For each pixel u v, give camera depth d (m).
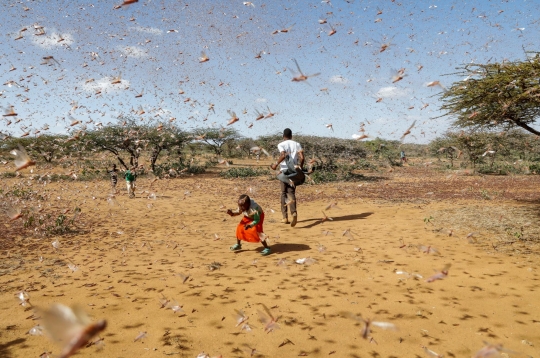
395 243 6.96
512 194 15.20
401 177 25.69
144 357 3.21
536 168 26.97
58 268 5.86
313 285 4.89
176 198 15.77
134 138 25.36
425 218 8.53
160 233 8.62
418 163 37.44
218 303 4.35
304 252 6.48
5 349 3.33
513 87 6.83
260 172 28.58
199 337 3.55
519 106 7.27
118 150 27.75
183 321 3.89
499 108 7.20
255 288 4.82
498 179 23.00
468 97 7.53
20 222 9.74
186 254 6.60
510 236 7.05
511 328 3.63
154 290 4.80
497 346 1.82
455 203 12.31
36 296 4.64
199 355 3.01
